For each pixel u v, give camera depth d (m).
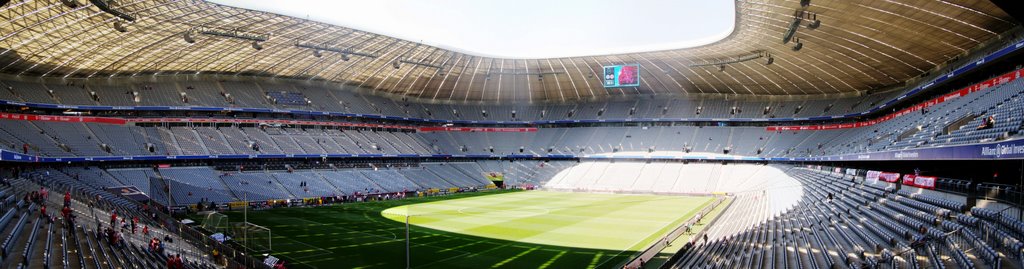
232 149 71.75
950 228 23.48
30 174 48.44
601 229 45.34
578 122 103.94
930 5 43.06
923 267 18.69
